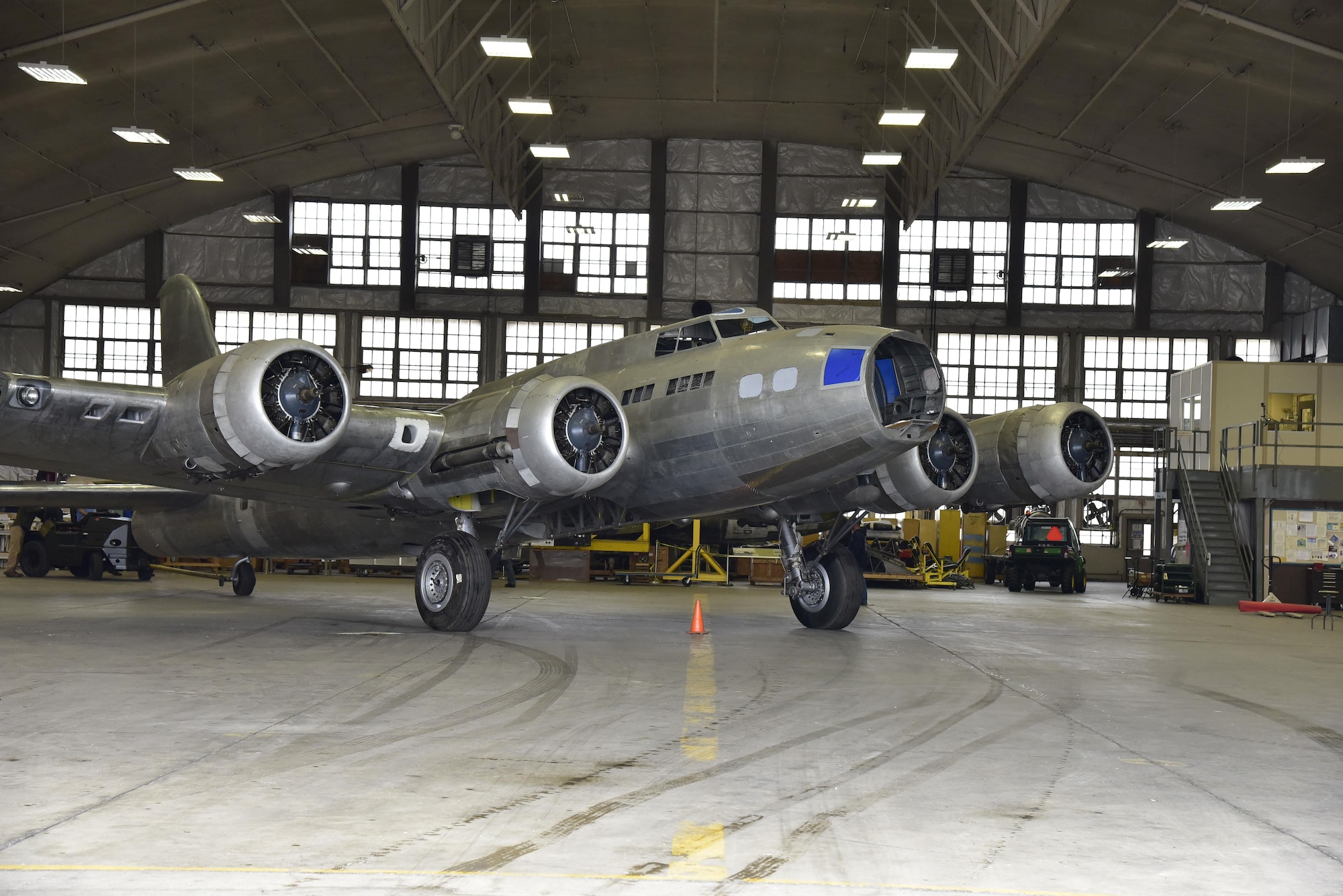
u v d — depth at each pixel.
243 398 12.04
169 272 42.16
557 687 10.14
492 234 42.53
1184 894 4.56
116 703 8.91
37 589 23.47
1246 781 6.75
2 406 11.80
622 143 42.72
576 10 31.50
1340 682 11.98
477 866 4.75
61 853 4.84
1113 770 6.96
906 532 40.34
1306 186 34.59
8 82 28.56
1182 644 16.20
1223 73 28.98
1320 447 26.98
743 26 32.50
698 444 13.68
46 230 37.88
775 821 5.56
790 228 42.72
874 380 13.04
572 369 16.20
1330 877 4.82
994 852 5.07
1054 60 30.70
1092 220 42.62
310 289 42.28
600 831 5.32
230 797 5.86
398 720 8.28
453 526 16.38
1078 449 16.06
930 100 34.28
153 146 34.59
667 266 42.56
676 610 20.77
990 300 42.62
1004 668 12.38
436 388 42.31
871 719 8.66
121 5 25.95
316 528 17.73
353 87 33.22
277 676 10.59
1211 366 30.41
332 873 4.62
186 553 20.73
